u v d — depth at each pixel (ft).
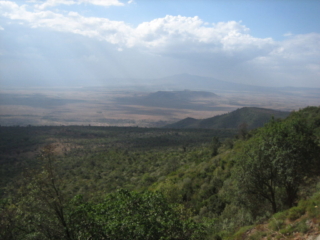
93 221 32.01
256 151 49.32
